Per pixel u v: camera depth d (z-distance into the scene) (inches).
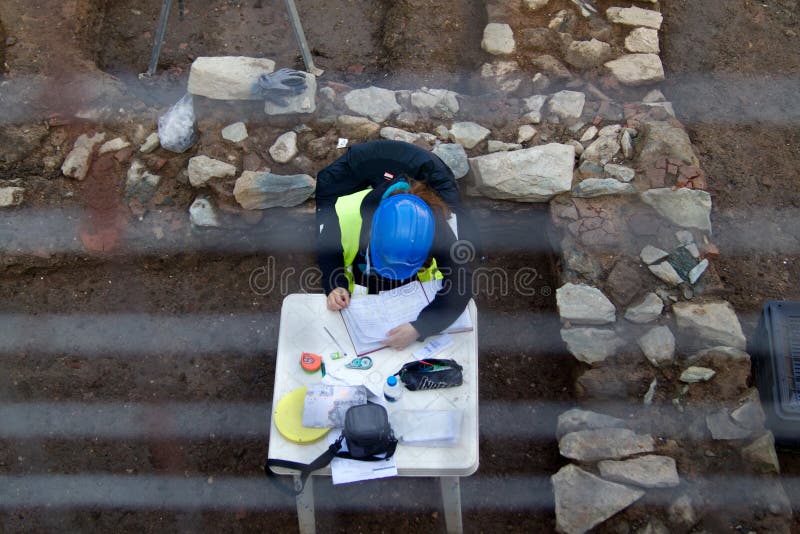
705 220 157.9
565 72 185.3
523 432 150.7
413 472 115.0
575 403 150.6
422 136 171.9
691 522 127.7
